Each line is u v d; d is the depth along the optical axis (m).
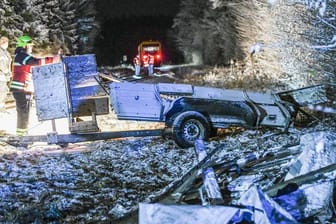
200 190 5.24
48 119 9.86
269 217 4.12
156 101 9.78
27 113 10.52
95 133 9.77
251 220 4.16
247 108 10.22
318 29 13.49
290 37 14.77
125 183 7.63
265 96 10.51
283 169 5.53
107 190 7.29
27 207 6.39
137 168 8.43
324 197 4.77
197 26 44.69
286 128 10.39
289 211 4.72
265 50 17.41
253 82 17.25
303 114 11.42
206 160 5.60
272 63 17.12
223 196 5.25
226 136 10.53
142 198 6.79
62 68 9.85
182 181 5.50
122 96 9.62
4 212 6.41
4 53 12.18
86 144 10.38
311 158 5.20
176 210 4.12
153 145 10.02
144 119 9.73
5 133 10.89
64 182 7.72
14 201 6.81
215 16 36.91
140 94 9.73
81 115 10.02
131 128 12.01
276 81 16.55
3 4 17.98
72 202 6.75
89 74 10.05
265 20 17.16
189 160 8.80
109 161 8.93
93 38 29.30
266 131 10.69
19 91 10.44
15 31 18.14
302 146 5.65
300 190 4.82
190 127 9.80
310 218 4.70
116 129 11.93
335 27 12.98
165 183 7.60
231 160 5.77
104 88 10.09
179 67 38.06
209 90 10.17
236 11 22.92
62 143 9.71
